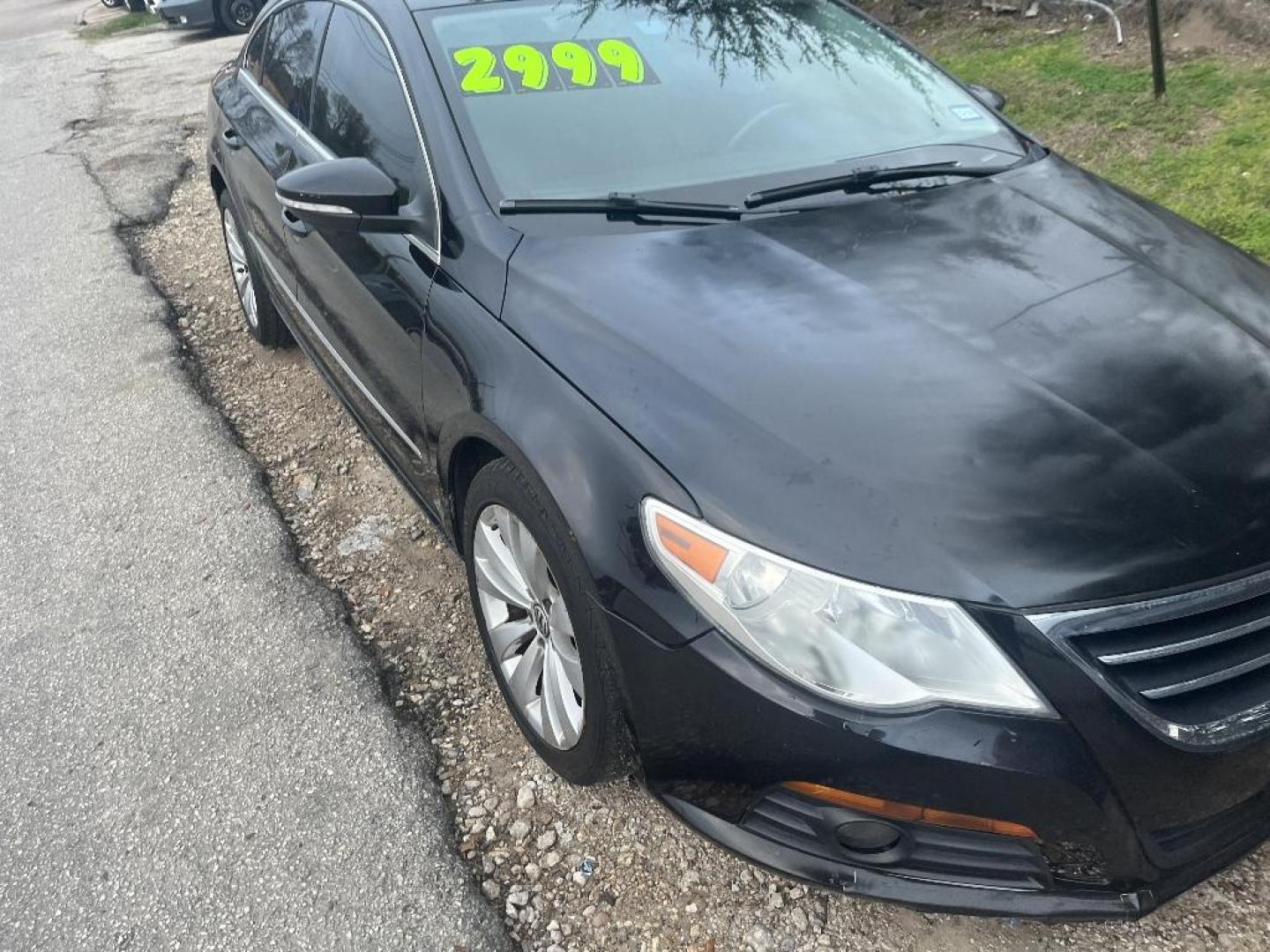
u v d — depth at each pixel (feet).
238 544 11.23
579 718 7.34
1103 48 21.20
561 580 6.89
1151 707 5.62
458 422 7.86
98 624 10.18
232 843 7.74
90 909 7.30
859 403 6.39
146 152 26.20
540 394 7.10
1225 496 5.95
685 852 7.49
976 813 5.61
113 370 15.28
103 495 12.27
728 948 6.82
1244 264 8.49
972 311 7.24
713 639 5.98
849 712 5.64
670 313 7.25
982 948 6.70
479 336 7.82
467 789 8.13
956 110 10.59
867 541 5.72
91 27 55.52
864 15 11.91
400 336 8.93
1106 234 8.43
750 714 5.89
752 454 6.16
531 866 7.46
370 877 7.40
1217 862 6.16
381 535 11.28
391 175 9.52
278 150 12.23
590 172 8.89
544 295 7.64
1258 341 7.17
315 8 12.29
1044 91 19.54
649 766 6.57
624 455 6.46
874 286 7.50
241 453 12.94
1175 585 5.65
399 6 10.28
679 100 9.67
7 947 7.06
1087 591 5.56
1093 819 5.62
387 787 8.13
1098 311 7.30
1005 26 23.82
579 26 10.13
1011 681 5.50
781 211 8.66
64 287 18.30
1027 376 6.61
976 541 5.67
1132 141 17.02
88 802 8.18
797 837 6.18
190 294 17.69
